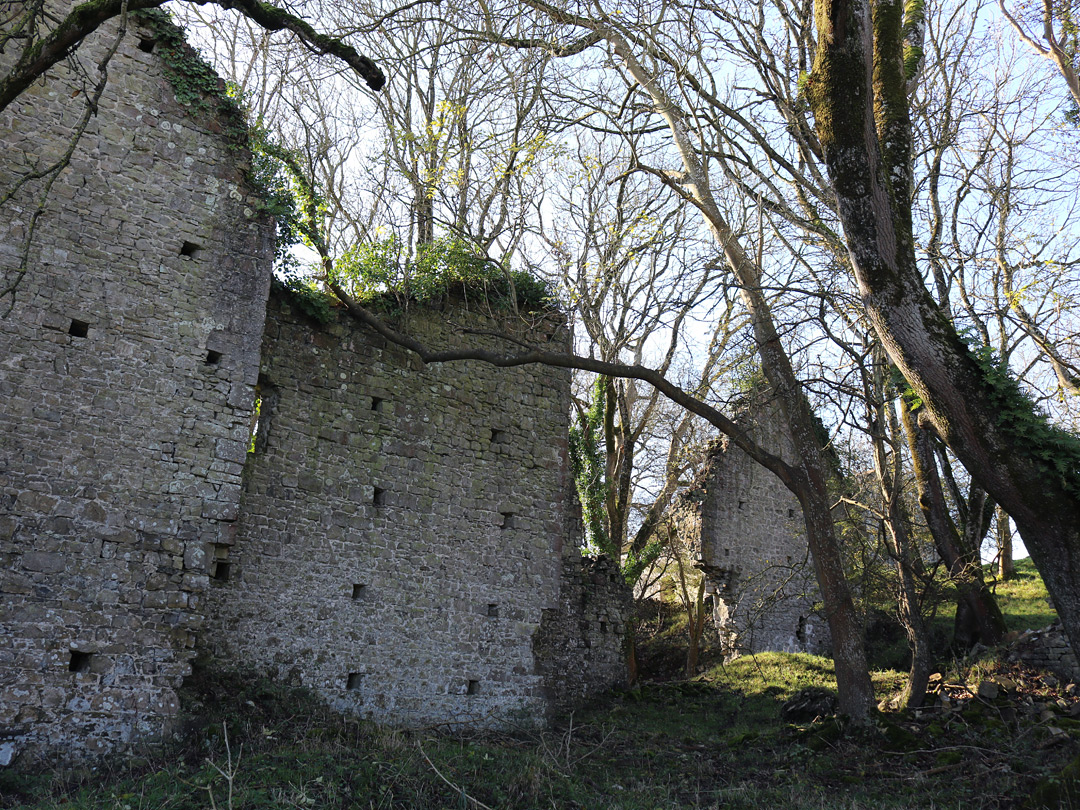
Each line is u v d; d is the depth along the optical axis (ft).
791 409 42.96
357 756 28.04
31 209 31.63
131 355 32.89
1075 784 26.50
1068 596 26.40
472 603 45.21
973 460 27.73
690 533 71.46
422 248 47.78
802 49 42.83
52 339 31.30
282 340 41.42
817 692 46.62
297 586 39.47
